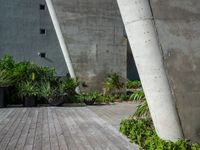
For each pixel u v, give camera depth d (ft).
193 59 15.90
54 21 49.11
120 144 18.24
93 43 48.06
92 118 29.09
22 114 31.35
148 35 15.49
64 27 46.50
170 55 15.64
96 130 22.72
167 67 15.60
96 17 48.29
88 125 24.97
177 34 15.76
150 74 15.87
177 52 15.71
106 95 47.60
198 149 14.74
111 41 49.32
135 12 15.67
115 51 49.60
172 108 15.69
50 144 18.19
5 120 27.20
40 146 17.67
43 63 78.69
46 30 79.10
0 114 31.19
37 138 19.80
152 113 16.75
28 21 77.05
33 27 77.61
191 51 15.89
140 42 15.88
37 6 78.18
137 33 15.90
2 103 37.88
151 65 15.70
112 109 37.06
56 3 46.06
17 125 24.61
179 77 15.71
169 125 15.93
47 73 44.37
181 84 15.71
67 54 47.26
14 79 40.91
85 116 30.50
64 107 39.06
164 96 15.69
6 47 74.64
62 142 18.72
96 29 48.26
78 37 47.24
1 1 74.33
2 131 22.06
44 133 21.45
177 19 15.80
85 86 47.42
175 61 15.67
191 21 15.98
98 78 48.21
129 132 20.49
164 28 15.64
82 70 47.34
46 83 42.09
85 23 47.62
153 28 15.48
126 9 16.15
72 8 46.88
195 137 15.90
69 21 46.73
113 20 49.49
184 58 15.78
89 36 47.85
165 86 15.62
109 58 49.14
